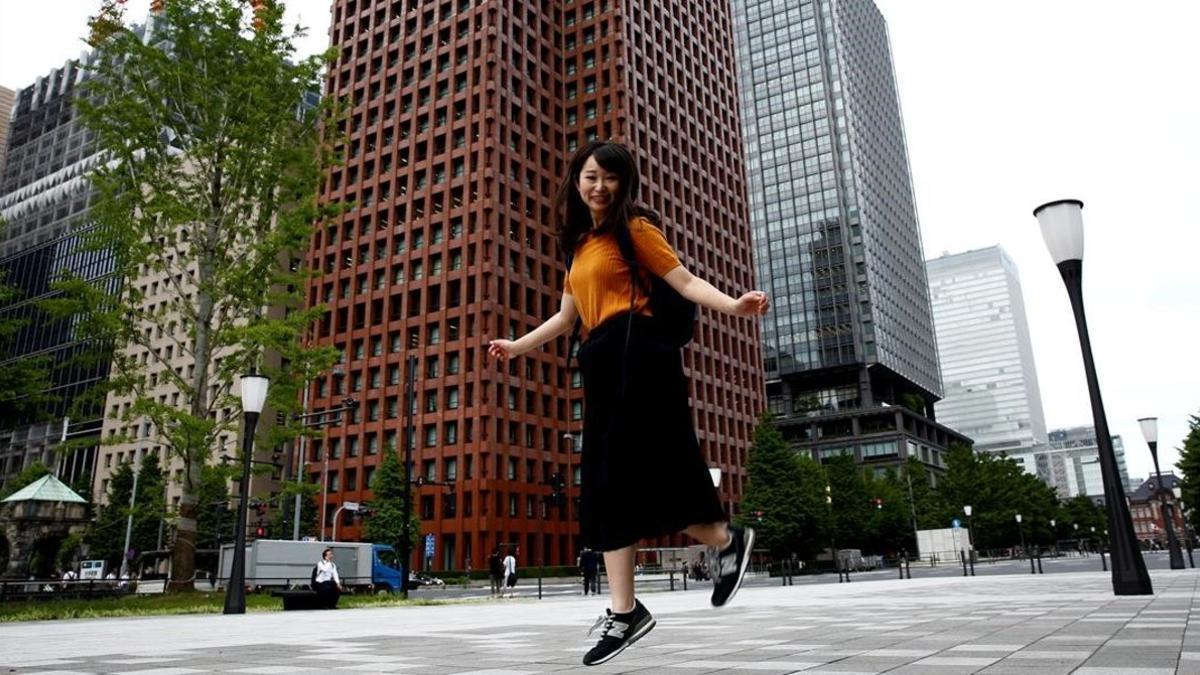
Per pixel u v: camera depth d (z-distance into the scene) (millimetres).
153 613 14875
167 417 18672
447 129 72250
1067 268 11438
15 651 6180
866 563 56250
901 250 132750
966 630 6199
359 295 72250
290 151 21359
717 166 95000
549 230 73812
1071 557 61500
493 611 13852
